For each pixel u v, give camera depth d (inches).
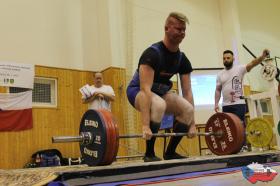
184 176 85.7
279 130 165.3
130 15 261.6
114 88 236.5
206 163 96.4
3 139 204.8
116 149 88.7
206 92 271.3
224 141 130.0
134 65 258.2
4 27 218.2
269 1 380.8
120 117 234.5
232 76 171.3
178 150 263.9
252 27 353.7
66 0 246.1
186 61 113.9
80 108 237.1
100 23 252.7
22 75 218.7
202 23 314.0
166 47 103.7
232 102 170.2
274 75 168.9
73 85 237.5
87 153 94.8
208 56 311.0
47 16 235.9
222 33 327.3
